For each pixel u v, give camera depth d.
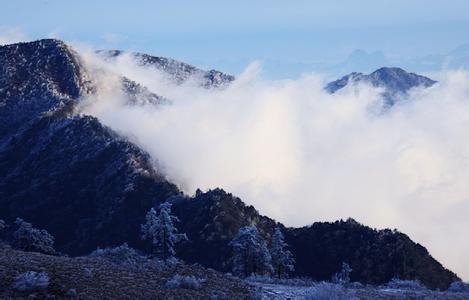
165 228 76.44
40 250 69.81
